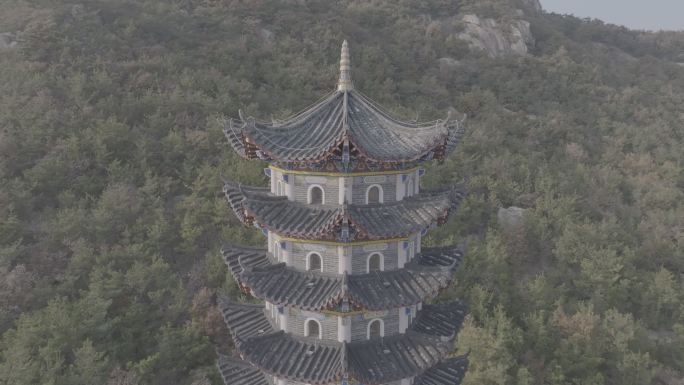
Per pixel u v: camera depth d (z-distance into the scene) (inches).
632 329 2213.3
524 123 4025.6
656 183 3585.1
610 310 2332.7
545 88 4726.9
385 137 759.1
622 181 3619.6
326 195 738.2
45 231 2209.6
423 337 752.3
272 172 812.0
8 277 1915.6
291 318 773.3
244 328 840.3
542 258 2955.2
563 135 4042.8
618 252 2925.7
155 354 1824.6
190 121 3021.7
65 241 2156.7
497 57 5280.5
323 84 3900.1
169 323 1930.4
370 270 748.6
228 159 2783.0
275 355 741.3
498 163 3339.1
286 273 754.8
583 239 2883.9
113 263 2068.2
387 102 3971.5
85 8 3971.5
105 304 1818.4
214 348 1979.6
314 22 4899.1
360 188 738.8
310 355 736.3
